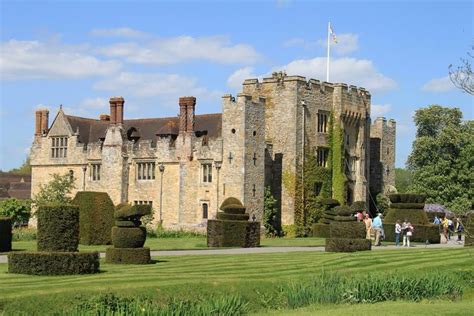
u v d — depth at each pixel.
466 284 32.31
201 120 73.12
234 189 66.56
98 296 24.81
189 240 57.78
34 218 75.00
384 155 86.75
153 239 59.06
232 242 51.44
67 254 30.72
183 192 69.81
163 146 71.44
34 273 30.44
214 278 29.52
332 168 73.81
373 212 83.88
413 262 36.88
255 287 28.75
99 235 51.75
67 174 75.12
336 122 74.12
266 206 68.62
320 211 71.56
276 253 43.59
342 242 44.03
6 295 24.59
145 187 72.44
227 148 67.25
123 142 73.69
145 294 26.30
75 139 77.06
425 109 96.06
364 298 27.45
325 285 27.97
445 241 60.47
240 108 66.69
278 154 70.75
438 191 90.44
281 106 70.81
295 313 24.39
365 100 78.38
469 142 90.50
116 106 74.38
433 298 28.62
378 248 48.16
